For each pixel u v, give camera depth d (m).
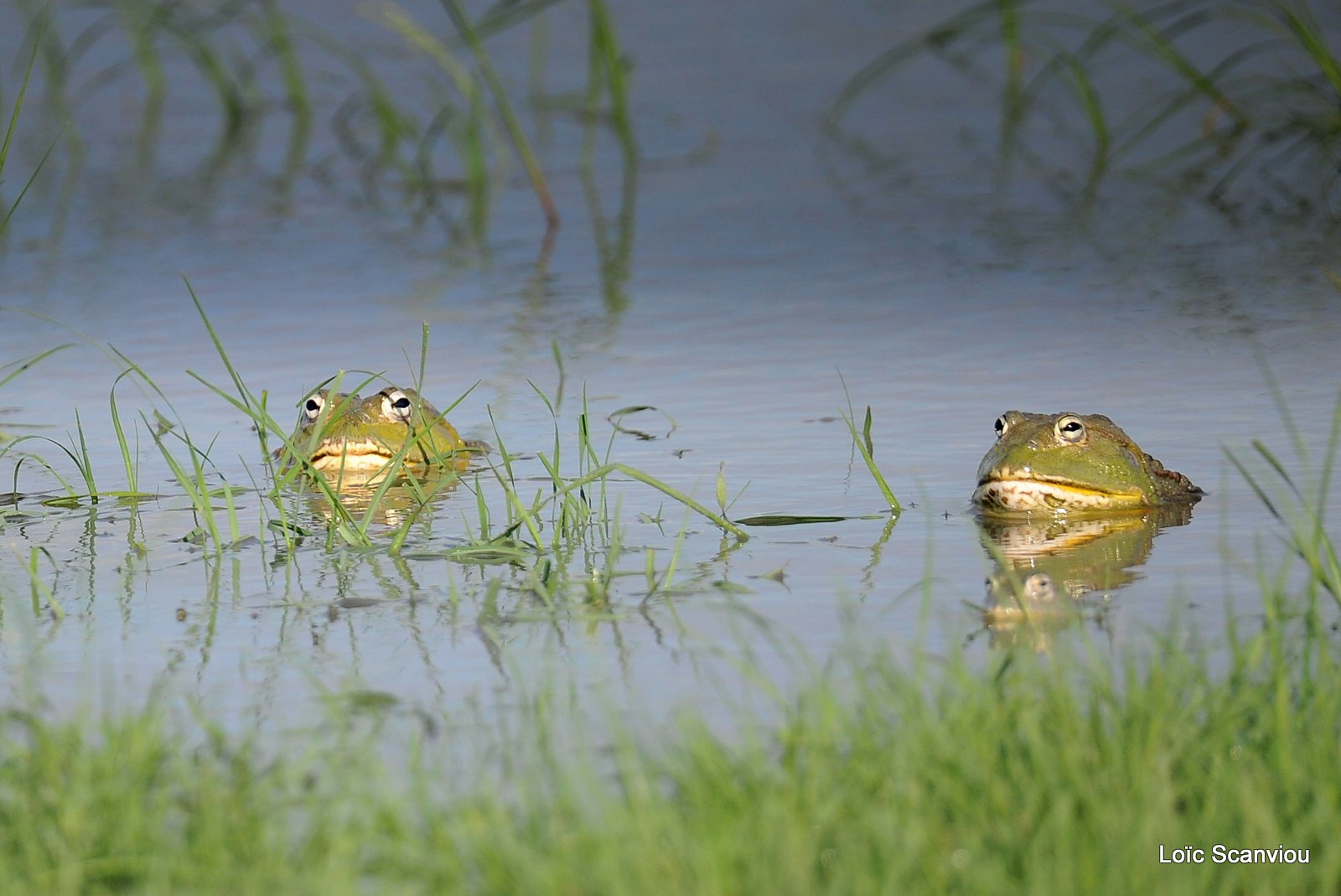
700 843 11.39
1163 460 23.89
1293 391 27.02
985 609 17.62
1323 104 51.22
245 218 46.22
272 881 11.50
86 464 23.39
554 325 34.34
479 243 43.12
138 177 51.34
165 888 11.43
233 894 11.40
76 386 30.00
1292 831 11.71
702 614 17.75
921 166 50.41
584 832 11.76
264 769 13.63
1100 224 42.41
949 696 14.05
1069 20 63.53
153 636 17.45
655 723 14.52
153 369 31.20
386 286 38.34
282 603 18.62
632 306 35.97
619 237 43.41
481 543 20.56
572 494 23.25
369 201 48.50
